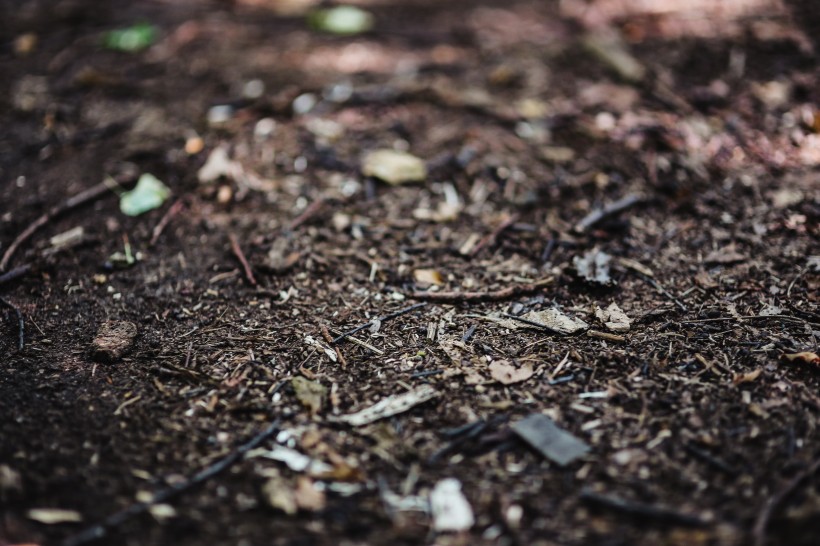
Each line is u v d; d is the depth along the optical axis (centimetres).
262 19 101
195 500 60
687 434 62
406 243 75
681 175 79
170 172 81
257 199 78
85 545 59
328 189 79
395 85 89
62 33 98
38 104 88
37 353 68
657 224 76
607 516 59
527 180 79
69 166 82
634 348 67
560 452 62
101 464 62
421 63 92
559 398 64
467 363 67
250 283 72
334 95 88
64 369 67
